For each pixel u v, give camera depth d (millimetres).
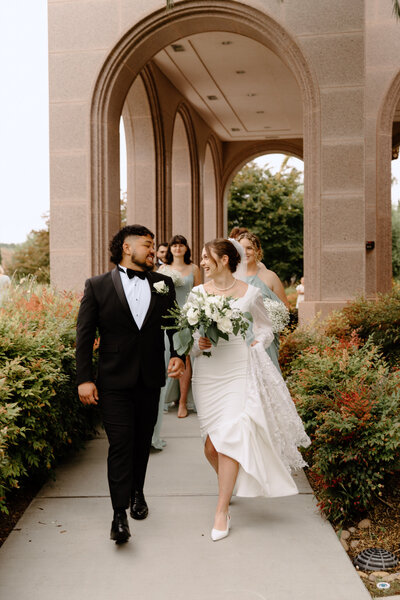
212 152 18141
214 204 18766
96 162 8719
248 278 4500
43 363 3789
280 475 3316
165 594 2672
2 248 35094
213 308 3111
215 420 3324
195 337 3398
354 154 8102
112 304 3230
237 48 10961
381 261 10961
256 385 3322
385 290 10930
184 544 3160
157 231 12258
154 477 4211
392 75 10766
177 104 13430
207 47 10922
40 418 3781
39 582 2795
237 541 3186
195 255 15523
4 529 3426
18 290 5305
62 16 8672
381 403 3520
